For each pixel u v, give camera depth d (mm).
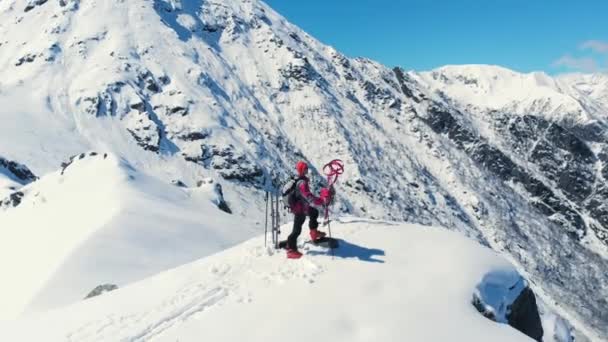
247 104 199000
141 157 145125
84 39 182875
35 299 25688
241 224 43281
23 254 36625
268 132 190500
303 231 14531
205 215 42781
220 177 152250
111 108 154625
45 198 46812
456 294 10633
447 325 9578
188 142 158500
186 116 165625
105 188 42625
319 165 191875
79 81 161500
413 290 10633
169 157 150875
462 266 11812
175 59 192375
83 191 44875
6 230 43969
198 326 9945
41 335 11711
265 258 12805
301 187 12555
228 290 11406
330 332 9352
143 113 156250
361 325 9562
